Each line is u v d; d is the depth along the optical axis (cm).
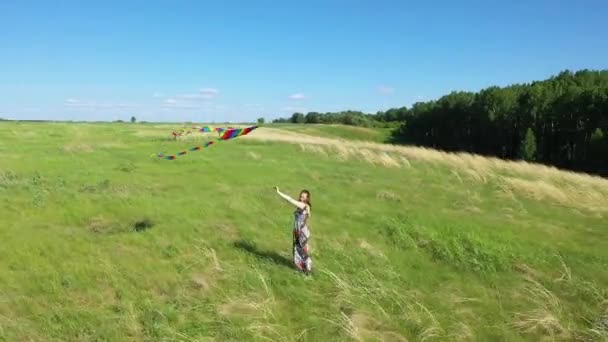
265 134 4525
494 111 7281
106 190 1599
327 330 706
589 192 1908
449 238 1160
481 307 802
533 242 1186
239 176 2016
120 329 684
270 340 668
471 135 8338
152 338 667
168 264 939
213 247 1055
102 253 978
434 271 973
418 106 11244
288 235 1184
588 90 5928
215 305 772
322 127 10369
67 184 1692
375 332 696
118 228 1194
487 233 1244
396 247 1117
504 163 2783
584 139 5962
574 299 852
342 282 844
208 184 1795
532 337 708
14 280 828
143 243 1052
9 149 2838
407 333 708
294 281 886
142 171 2055
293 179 2009
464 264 1007
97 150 2939
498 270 992
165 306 759
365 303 795
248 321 721
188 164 2327
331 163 2645
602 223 1465
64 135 4275
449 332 710
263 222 1284
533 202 1770
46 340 650
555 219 1500
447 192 1864
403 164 2661
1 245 998
